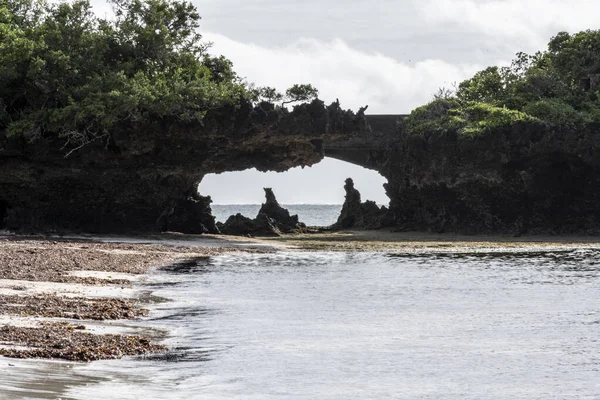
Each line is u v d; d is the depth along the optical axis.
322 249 78.00
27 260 51.22
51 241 70.31
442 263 63.97
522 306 39.50
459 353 27.75
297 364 25.56
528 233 96.69
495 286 48.03
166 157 86.12
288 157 93.31
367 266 60.91
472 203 98.50
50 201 82.31
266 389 22.34
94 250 63.78
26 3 92.88
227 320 33.56
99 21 90.75
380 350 28.05
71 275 46.44
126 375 22.83
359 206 114.50
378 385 23.17
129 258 59.66
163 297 40.22
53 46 84.25
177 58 91.88
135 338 28.09
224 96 85.06
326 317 35.22
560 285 48.81
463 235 97.56
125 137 81.75
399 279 51.66
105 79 83.38
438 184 100.19
